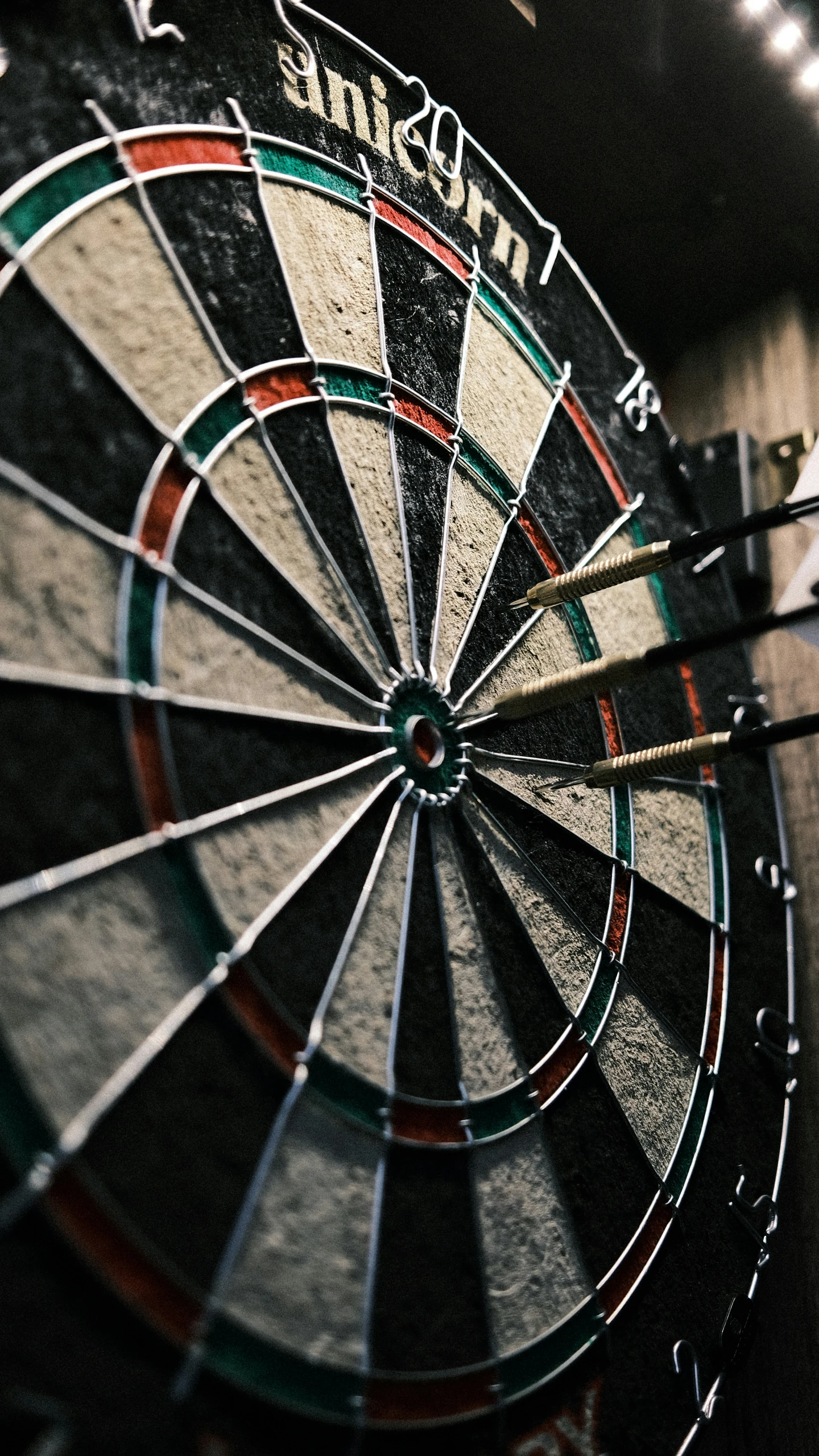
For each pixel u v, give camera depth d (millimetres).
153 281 365
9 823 299
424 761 408
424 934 393
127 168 363
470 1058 390
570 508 506
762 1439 494
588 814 468
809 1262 533
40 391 329
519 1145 396
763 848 557
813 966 577
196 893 331
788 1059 527
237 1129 323
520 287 516
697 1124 469
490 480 470
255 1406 307
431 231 473
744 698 576
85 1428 278
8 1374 272
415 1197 361
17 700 308
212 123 396
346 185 440
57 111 351
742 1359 451
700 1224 455
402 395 441
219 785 344
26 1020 292
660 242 651
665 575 552
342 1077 351
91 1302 287
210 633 353
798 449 635
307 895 360
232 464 373
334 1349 326
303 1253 327
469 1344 358
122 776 323
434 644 426
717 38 544
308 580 387
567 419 519
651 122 585
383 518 421
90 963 306
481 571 455
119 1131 302
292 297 405
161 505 349
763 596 624
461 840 416
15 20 348
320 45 445
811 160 603
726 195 625
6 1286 276
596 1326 397
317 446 404
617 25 536
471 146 506
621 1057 445
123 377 350
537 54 546
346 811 378
